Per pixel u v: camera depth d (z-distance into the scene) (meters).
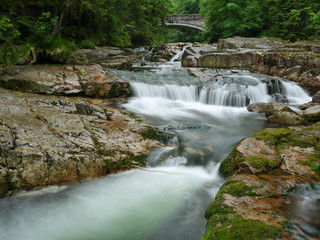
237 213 2.57
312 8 16.64
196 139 5.30
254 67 12.06
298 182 3.28
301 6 17.61
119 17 18.45
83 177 3.90
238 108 8.31
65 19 15.96
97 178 4.01
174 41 44.34
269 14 19.84
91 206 3.34
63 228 2.91
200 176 4.17
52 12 14.29
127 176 4.16
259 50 12.67
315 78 9.59
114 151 4.47
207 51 14.64
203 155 4.66
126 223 2.99
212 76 10.52
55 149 3.93
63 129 4.57
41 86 6.91
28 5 13.22
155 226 2.93
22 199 3.40
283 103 9.15
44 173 3.62
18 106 4.97
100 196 3.59
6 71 7.46
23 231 2.84
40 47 9.98
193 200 3.46
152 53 21.69
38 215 3.14
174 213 3.17
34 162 3.61
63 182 3.75
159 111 7.41
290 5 18.03
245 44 14.98
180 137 5.33
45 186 3.61
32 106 5.18
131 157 4.50
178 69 11.24
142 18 23.28
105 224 2.98
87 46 15.62
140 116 6.59
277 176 3.48
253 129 6.02
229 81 9.61
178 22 35.34
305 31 18.00
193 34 40.88
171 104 8.27
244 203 2.80
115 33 19.45
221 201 2.90
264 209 2.68
